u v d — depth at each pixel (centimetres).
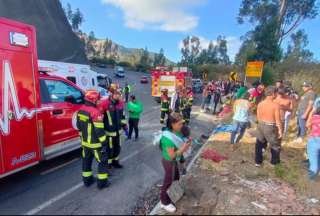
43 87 579
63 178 542
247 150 744
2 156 456
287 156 711
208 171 576
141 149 755
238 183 523
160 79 1866
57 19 2884
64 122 607
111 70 6438
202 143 870
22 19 2366
